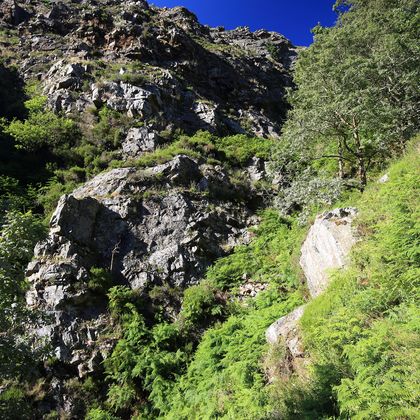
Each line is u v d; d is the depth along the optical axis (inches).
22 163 809.5
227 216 711.1
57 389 409.7
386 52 602.5
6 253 246.7
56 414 390.3
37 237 265.7
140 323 481.4
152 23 1430.9
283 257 572.4
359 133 673.0
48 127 872.9
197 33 1836.9
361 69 596.4
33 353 251.1
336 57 681.0
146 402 408.8
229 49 1786.4
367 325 239.6
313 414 207.8
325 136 629.9
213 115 1098.1
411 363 172.7
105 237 596.4
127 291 518.3
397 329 202.1
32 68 1143.0
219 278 561.3
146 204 662.5
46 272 497.0
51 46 1246.9
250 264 587.5
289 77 1871.3
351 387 181.5
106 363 435.2
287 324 350.0
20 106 972.6
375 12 757.3
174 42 1389.0
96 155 852.6
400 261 265.4
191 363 429.1
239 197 796.6
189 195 713.0
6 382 398.6
